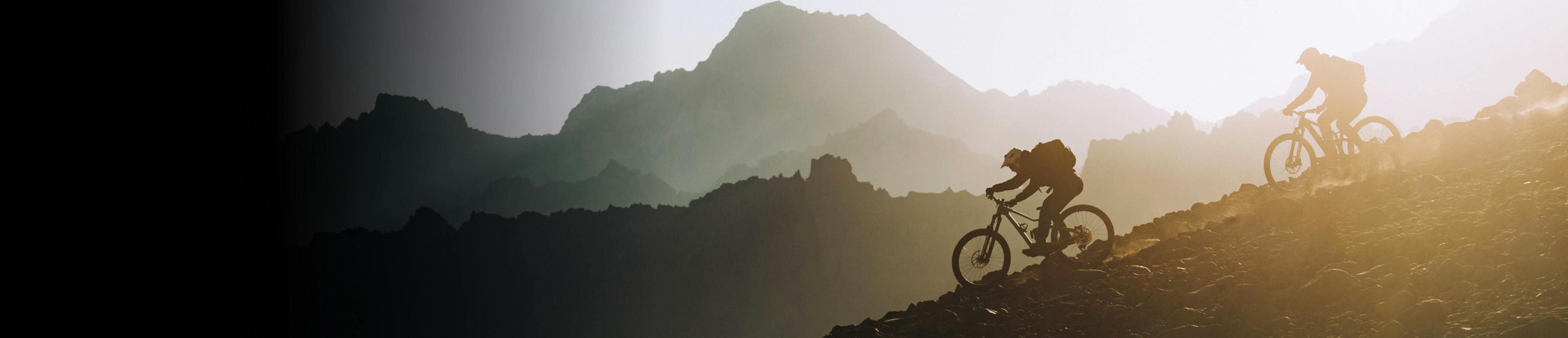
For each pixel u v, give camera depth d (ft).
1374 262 20.35
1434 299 16.70
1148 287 23.99
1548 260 15.85
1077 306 23.53
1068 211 28.96
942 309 28.02
